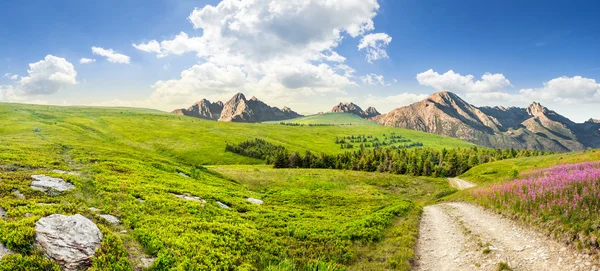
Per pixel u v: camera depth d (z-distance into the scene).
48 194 21.89
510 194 27.11
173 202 26.08
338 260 19.17
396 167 149.88
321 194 51.59
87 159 41.31
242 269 16.05
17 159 32.25
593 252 13.54
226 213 26.97
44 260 12.14
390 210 36.00
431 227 27.55
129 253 15.22
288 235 23.09
